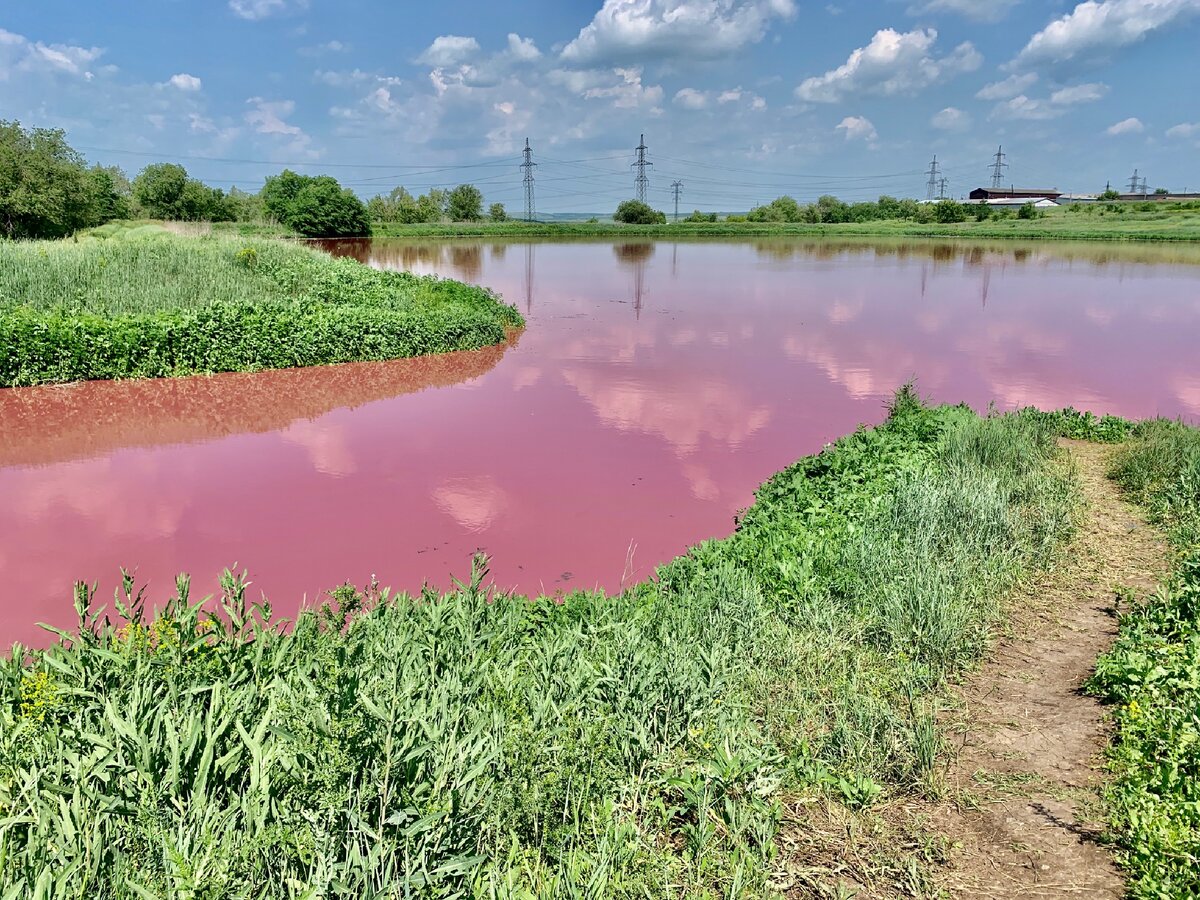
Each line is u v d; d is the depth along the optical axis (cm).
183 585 412
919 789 375
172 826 267
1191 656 429
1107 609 553
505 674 396
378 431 1126
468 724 346
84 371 1373
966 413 1054
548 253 5075
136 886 232
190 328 1443
